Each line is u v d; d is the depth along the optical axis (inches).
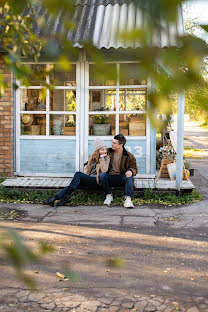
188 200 286.4
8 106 315.9
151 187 292.4
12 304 124.8
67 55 27.5
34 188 296.8
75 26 28.3
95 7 307.4
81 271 153.2
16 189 296.5
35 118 322.3
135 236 203.0
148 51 21.1
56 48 27.3
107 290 136.3
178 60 21.3
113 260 39.2
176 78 21.6
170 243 192.1
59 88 315.6
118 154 277.3
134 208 266.4
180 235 206.4
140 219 238.2
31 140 323.0
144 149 316.2
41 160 323.9
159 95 22.3
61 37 27.3
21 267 23.6
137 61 22.4
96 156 281.9
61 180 314.0
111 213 252.7
